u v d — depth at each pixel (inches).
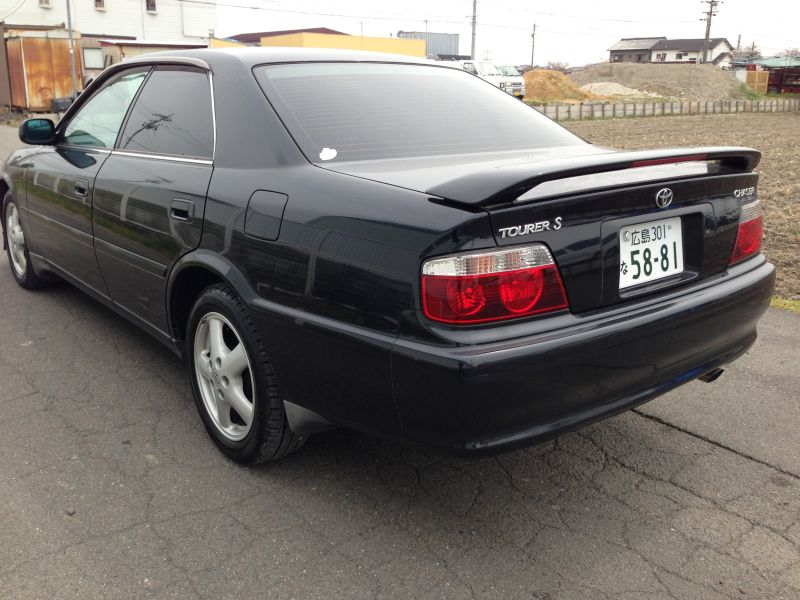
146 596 85.9
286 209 97.6
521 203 81.8
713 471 115.9
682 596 87.6
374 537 97.7
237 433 114.3
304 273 94.0
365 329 87.7
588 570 92.0
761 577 91.2
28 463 114.4
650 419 133.6
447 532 99.1
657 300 96.0
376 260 85.9
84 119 162.1
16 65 1080.2
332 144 106.0
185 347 125.3
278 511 103.0
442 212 82.1
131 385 143.2
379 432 91.5
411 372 83.0
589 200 86.8
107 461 115.5
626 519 102.9
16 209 191.5
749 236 111.3
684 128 1109.7
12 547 94.2
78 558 92.3
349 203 91.2
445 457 87.0
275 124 107.7
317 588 87.9
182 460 116.3
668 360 97.3
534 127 128.1
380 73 128.0
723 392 144.6
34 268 193.2
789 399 141.6
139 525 99.3
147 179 125.9
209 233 109.3
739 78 2748.5
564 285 86.4
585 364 86.7
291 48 131.9
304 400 99.0
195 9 2036.2
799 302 202.1
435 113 120.5
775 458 120.0
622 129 1088.8
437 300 81.0
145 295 132.0
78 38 1112.8
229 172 109.4
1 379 144.8
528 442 86.3
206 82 122.9
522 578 90.3
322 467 114.8
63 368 150.5
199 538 96.7
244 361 108.8
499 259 81.4
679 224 100.0
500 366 80.5
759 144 796.0
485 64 1423.5
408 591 87.7
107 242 140.7
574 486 111.2
